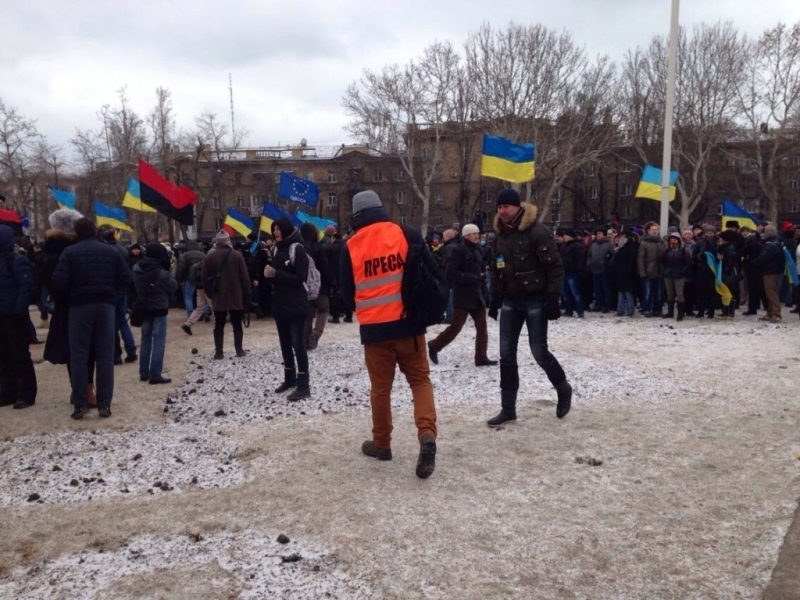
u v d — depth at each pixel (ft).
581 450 17.06
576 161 143.74
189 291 47.19
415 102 157.58
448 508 13.74
